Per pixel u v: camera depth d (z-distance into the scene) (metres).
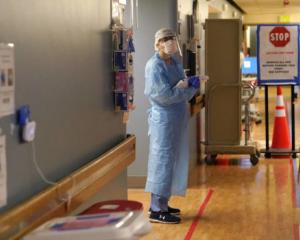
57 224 2.12
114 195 4.00
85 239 1.95
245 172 6.90
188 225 4.75
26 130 2.35
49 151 2.67
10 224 2.12
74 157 3.04
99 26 3.53
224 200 5.56
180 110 4.76
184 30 6.62
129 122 6.17
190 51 6.66
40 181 2.56
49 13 2.66
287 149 7.92
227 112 7.37
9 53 2.20
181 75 4.78
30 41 2.44
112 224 2.03
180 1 6.24
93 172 3.17
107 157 3.48
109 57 3.78
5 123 2.20
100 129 3.57
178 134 4.79
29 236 1.99
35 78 2.50
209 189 6.02
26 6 2.39
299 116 12.23
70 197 2.74
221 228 4.64
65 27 2.88
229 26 7.25
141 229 2.12
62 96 2.85
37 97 2.52
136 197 5.83
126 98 3.91
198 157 7.82
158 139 4.74
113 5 3.86
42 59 2.58
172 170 4.81
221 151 7.36
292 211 5.12
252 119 10.88
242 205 5.36
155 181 4.78
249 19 19.45
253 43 19.58
